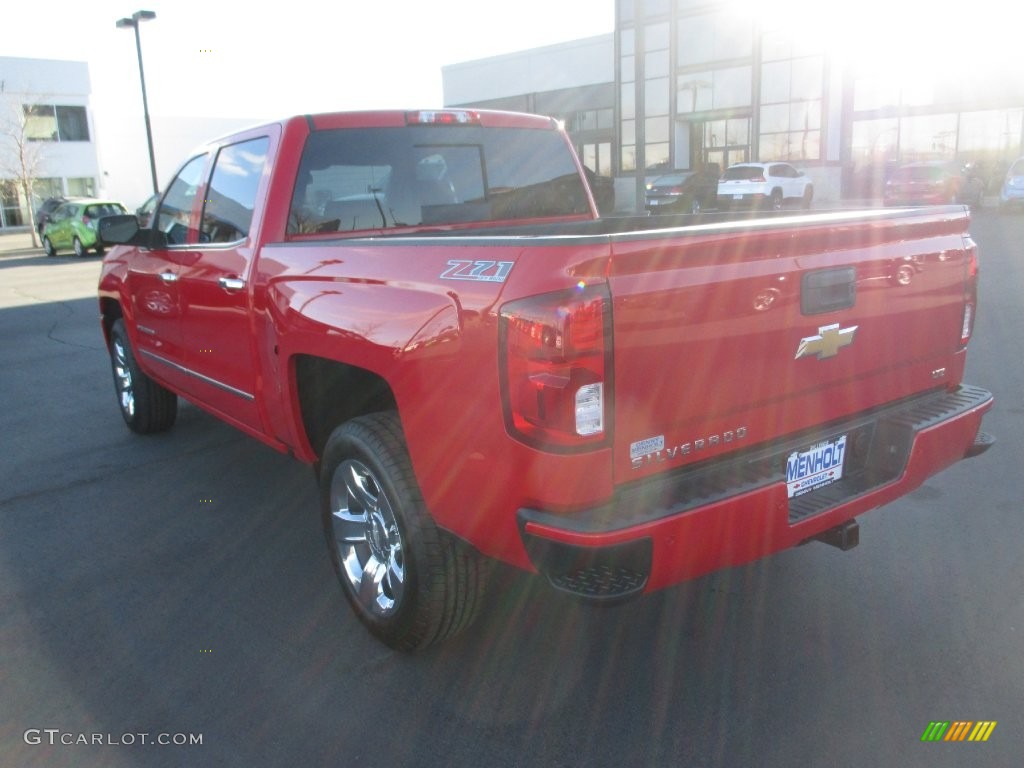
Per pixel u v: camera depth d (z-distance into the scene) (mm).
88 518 4742
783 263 2697
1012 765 2584
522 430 2420
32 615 3689
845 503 2906
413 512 2936
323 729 2863
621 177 37562
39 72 42156
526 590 3754
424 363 2727
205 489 5137
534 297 2363
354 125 4070
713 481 2621
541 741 2768
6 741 2852
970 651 3174
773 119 33219
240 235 4102
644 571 2434
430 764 2680
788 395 2822
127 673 3232
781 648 3246
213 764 2713
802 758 2643
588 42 38750
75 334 11133
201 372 4668
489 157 4562
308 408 3748
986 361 7152
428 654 3291
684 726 2814
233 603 3746
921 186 24641
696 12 33906
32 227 32562
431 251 2801
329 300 3234
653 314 2428
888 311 3062
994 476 4793
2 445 6184
